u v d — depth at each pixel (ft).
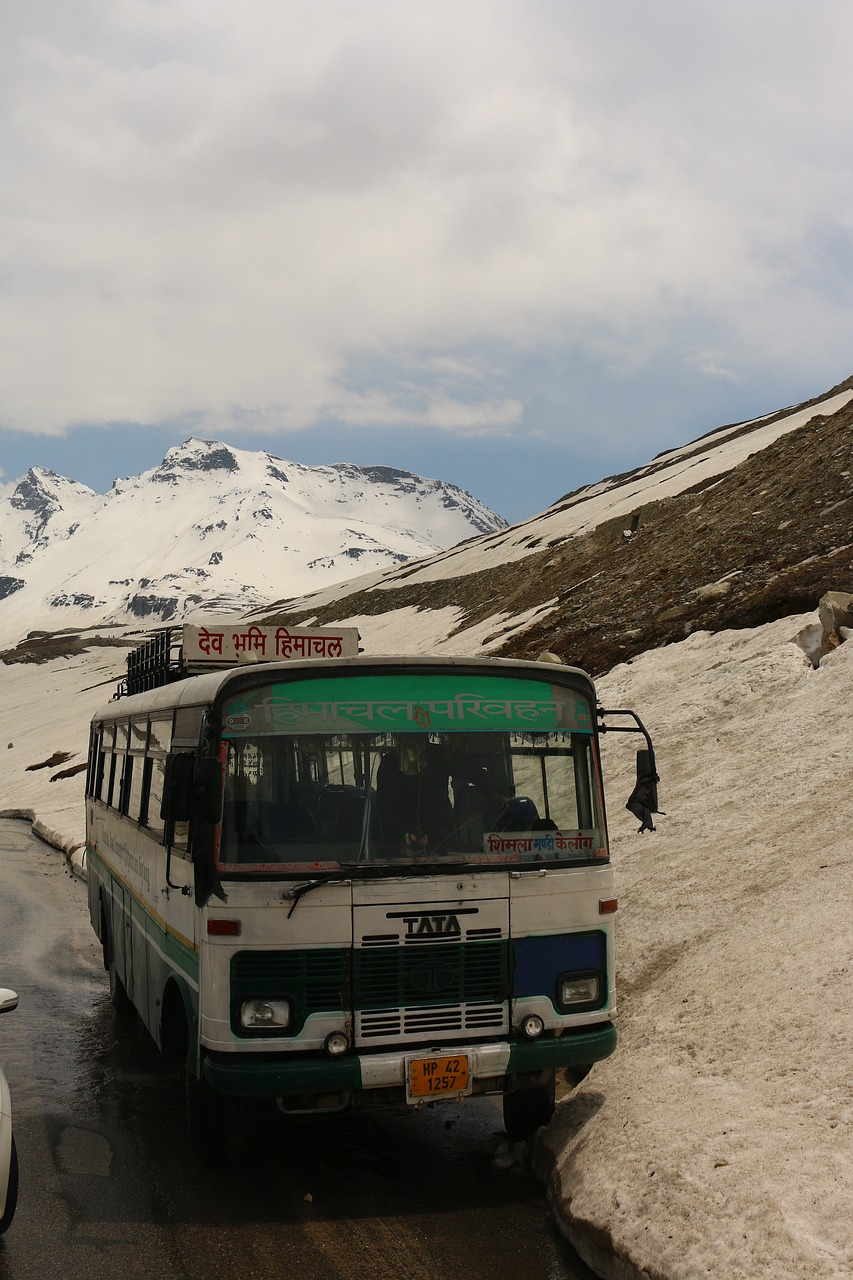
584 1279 18.49
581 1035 22.54
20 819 159.22
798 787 39.88
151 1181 23.20
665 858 38.81
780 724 47.37
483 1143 24.94
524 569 245.65
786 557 84.53
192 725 24.99
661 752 52.26
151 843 29.45
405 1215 21.20
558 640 100.63
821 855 33.17
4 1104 20.30
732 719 51.78
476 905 22.06
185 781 21.83
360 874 21.50
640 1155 20.25
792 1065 22.24
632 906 35.91
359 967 21.33
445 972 21.68
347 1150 24.99
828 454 120.78
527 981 22.34
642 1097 22.94
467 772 23.02
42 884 79.00
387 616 301.22
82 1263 19.24
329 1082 20.76
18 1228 20.80
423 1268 18.89
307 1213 21.38
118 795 38.01
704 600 81.56
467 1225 20.68
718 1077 22.99
